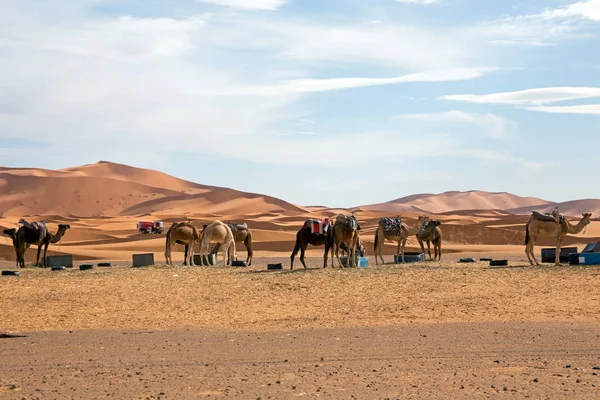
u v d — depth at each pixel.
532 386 13.02
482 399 12.12
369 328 20.80
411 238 84.06
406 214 173.25
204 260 46.06
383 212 183.50
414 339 18.56
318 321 22.64
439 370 14.69
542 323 21.16
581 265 36.81
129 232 114.69
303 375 14.41
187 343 18.78
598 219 139.38
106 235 105.62
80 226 131.12
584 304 24.88
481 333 19.31
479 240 100.62
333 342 18.36
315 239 39.69
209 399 12.47
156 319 23.95
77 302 28.33
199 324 22.70
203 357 16.66
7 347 18.58
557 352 16.38
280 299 28.08
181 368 15.38
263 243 82.00
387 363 15.53
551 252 41.59
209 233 44.88
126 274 38.28
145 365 15.80
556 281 30.59
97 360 16.52
